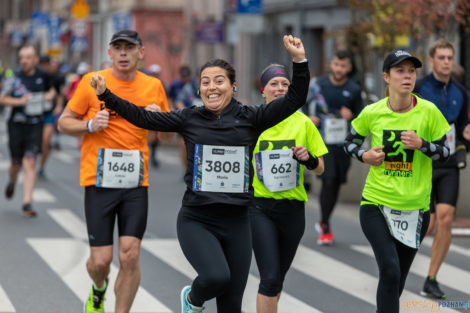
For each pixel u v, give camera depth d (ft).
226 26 255.91
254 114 41.83
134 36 47.60
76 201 102.78
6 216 89.86
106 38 381.60
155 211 95.40
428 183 45.70
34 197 105.19
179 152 177.06
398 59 44.32
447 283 63.10
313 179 111.55
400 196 45.03
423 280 63.93
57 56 330.95
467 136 61.16
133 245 46.60
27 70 89.66
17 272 63.62
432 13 95.40
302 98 41.27
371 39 110.32
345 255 73.36
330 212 78.33
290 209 46.62
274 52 226.99
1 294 57.06
